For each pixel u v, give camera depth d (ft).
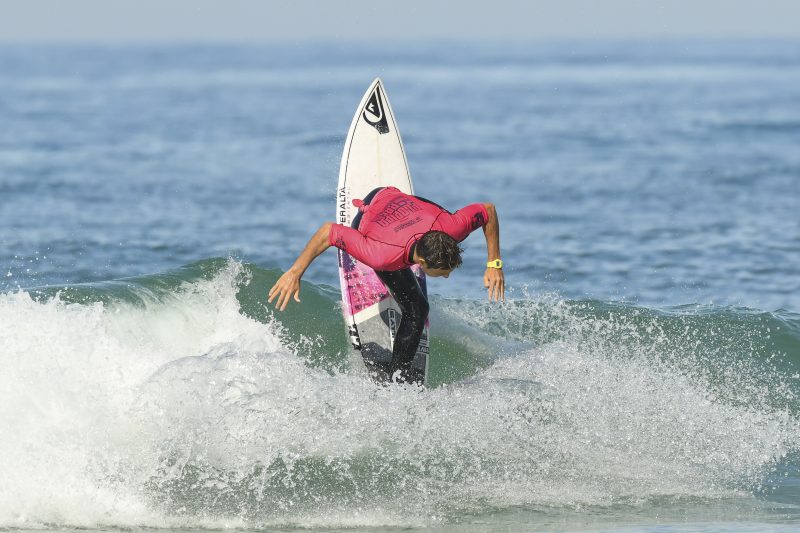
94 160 308.40
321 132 412.36
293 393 79.61
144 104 588.91
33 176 269.23
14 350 78.07
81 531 66.49
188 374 78.74
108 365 81.41
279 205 234.58
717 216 228.22
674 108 568.82
